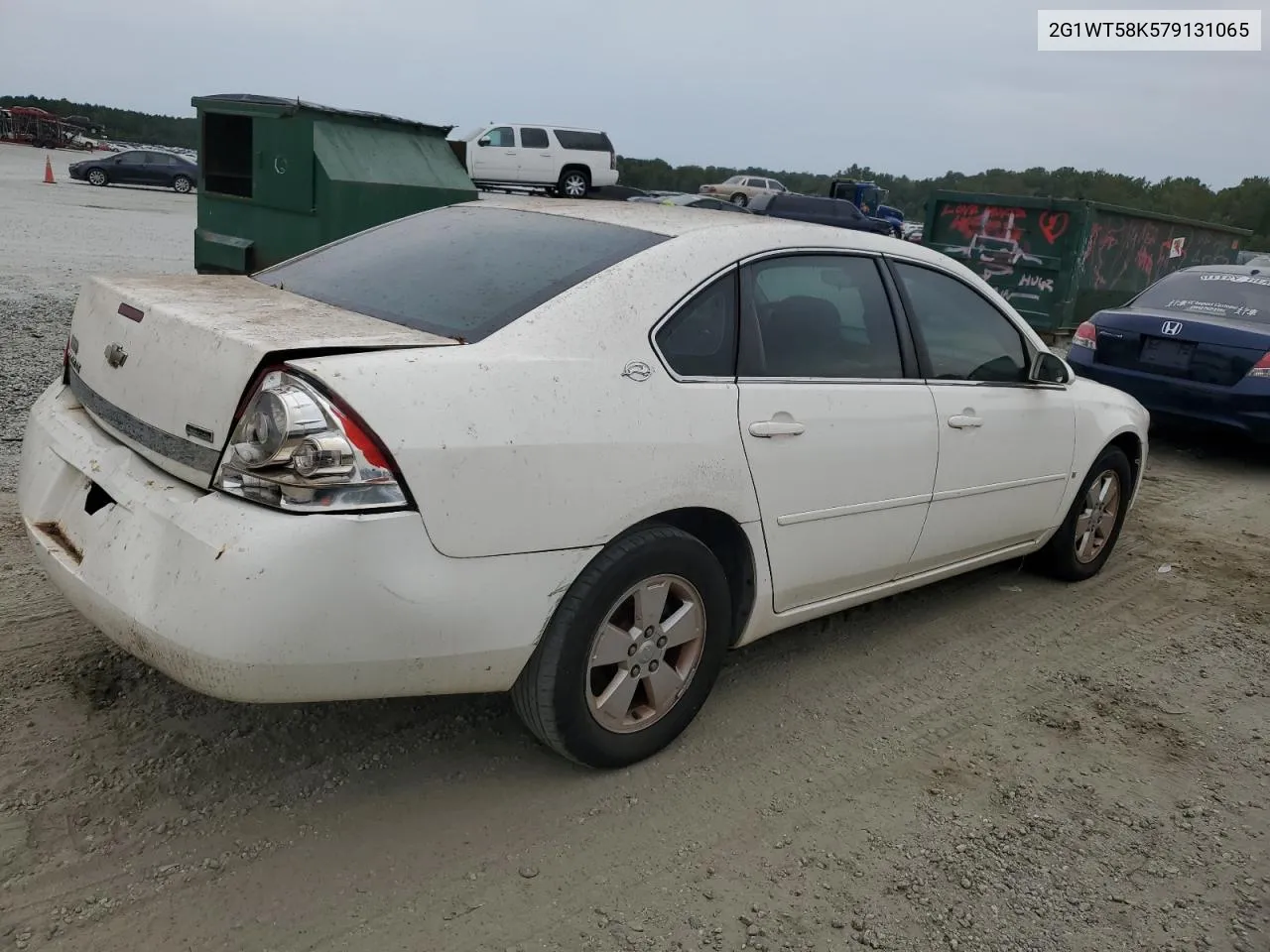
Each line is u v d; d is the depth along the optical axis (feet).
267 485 7.57
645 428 9.23
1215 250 49.42
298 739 10.11
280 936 7.66
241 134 33.35
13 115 187.21
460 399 8.12
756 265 10.75
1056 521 15.61
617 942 7.93
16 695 10.33
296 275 11.39
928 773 10.69
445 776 9.78
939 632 14.35
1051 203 39.99
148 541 7.99
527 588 8.52
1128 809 10.35
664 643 9.89
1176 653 14.42
